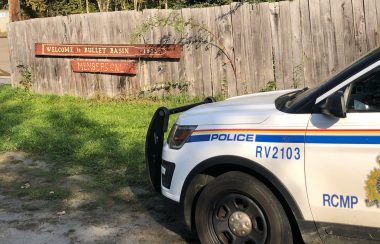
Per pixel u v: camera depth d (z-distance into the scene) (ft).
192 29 33.60
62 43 39.68
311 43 29.48
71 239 16.11
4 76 56.75
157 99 35.78
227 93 32.94
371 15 27.43
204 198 13.73
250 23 31.40
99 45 37.58
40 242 15.96
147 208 18.56
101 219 17.67
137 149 24.99
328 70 29.17
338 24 28.48
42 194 20.17
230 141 13.20
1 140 28.09
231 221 13.38
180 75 34.68
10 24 42.86
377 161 11.30
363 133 11.50
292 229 12.87
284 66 30.58
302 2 29.43
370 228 11.59
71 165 23.85
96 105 36.63
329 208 11.94
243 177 13.05
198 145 13.82
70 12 53.36
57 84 40.86
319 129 12.01
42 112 35.14
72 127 30.30
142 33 35.40
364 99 11.80
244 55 31.94
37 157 25.43
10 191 20.85
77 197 19.90
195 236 16.07
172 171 14.53
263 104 13.88
